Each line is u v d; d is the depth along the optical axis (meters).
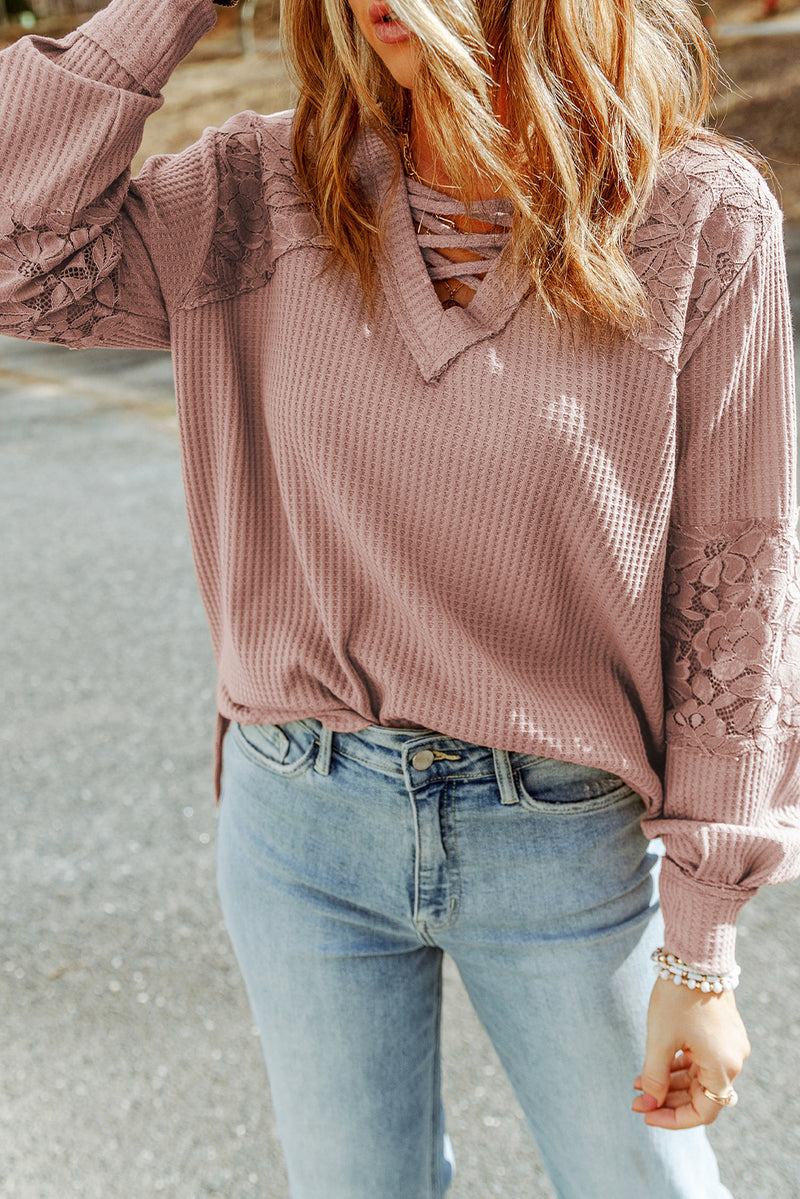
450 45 0.90
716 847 1.06
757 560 1.05
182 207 1.07
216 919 2.36
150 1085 1.96
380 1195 1.16
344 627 1.08
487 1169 1.77
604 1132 1.16
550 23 0.93
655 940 1.17
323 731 1.12
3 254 1.03
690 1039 1.08
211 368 1.10
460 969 1.21
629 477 1.01
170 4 1.05
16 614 3.91
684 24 1.03
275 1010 1.18
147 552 4.41
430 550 1.03
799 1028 1.96
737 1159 1.74
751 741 1.07
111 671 3.45
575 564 1.04
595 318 0.96
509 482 0.99
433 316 0.98
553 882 1.11
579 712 1.08
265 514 1.12
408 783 1.08
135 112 1.03
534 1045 1.17
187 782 2.85
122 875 2.51
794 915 2.24
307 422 1.02
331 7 0.95
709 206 0.98
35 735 3.11
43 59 1.02
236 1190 1.76
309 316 1.02
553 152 0.93
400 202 1.01
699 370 1.00
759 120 11.92
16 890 2.48
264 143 1.09
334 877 1.14
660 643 1.13
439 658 1.06
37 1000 2.16
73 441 6.02
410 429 0.99
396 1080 1.17
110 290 1.06
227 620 1.15
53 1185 1.79
